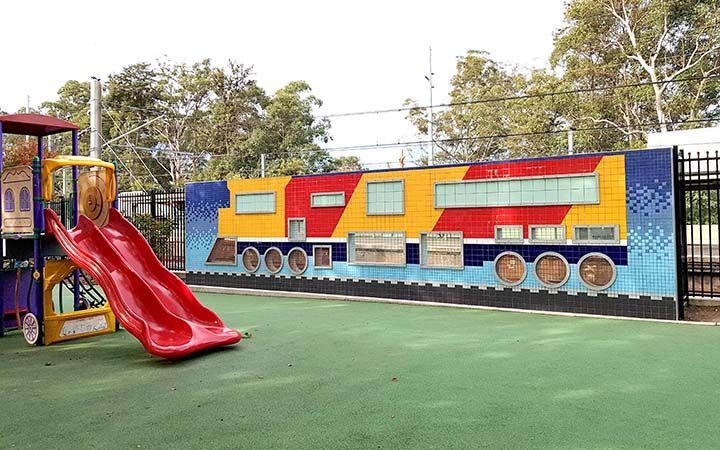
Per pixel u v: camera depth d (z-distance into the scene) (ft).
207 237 38.96
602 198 25.57
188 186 39.86
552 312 26.50
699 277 38.19
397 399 13.71
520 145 85.87
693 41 73.67
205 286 38.75
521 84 93.50
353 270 33.01
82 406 13.71
